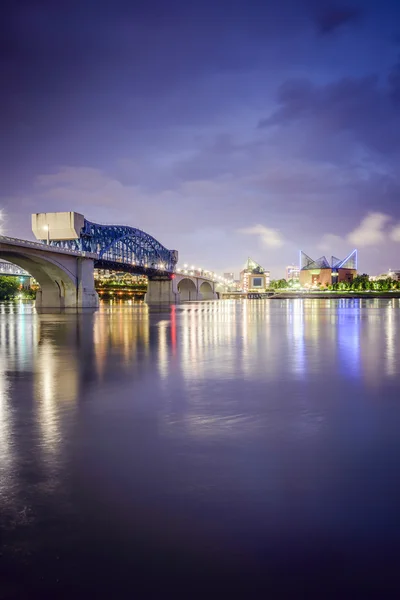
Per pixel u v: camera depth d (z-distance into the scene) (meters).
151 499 5.86
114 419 9.70
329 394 12.23
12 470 6.82
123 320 53.09
